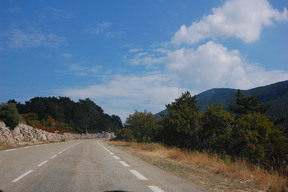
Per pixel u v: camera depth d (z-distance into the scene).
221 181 9.60
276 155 15.48
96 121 157.62
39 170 10.69
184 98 38.84
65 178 8.88
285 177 10.52
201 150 25.97
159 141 34.97
